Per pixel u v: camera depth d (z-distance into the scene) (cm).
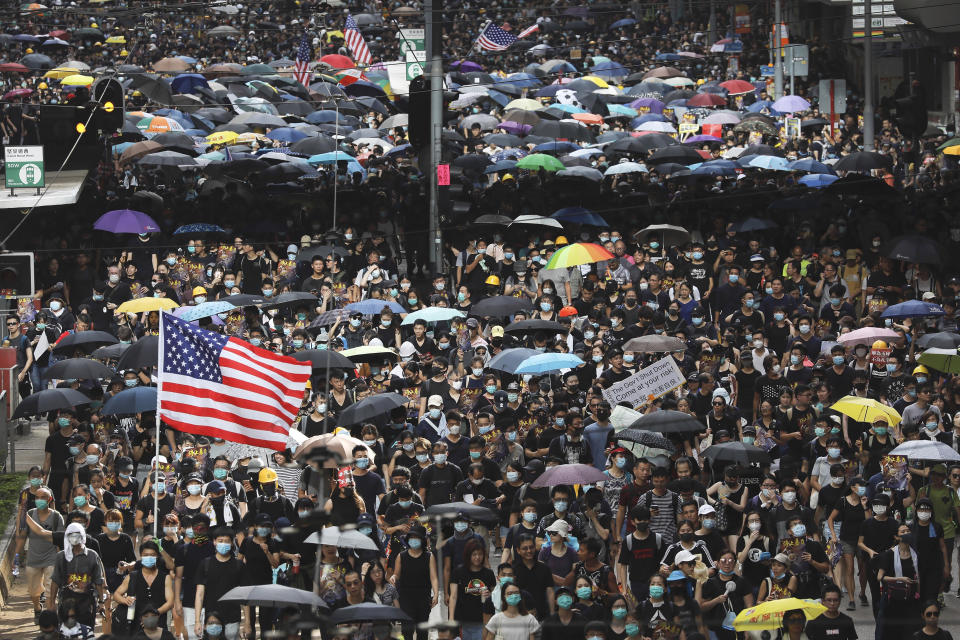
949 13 17675
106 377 8369
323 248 11275
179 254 11438
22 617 6931
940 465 6881
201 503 6806
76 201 11806
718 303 10200
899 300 10288
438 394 8212
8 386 8906
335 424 7819
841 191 12162
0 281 7675
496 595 5838
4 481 8500
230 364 6750
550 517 6356
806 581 6125
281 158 13000
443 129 12144
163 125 14400
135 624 6144
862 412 7462
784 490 6378
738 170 13075
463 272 11356
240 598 5316
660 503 6419
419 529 5988
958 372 8369
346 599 5956
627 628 5534
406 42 17938
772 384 8250
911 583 6228
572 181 12175
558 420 7331
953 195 12450
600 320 9644
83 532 6225
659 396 7844
